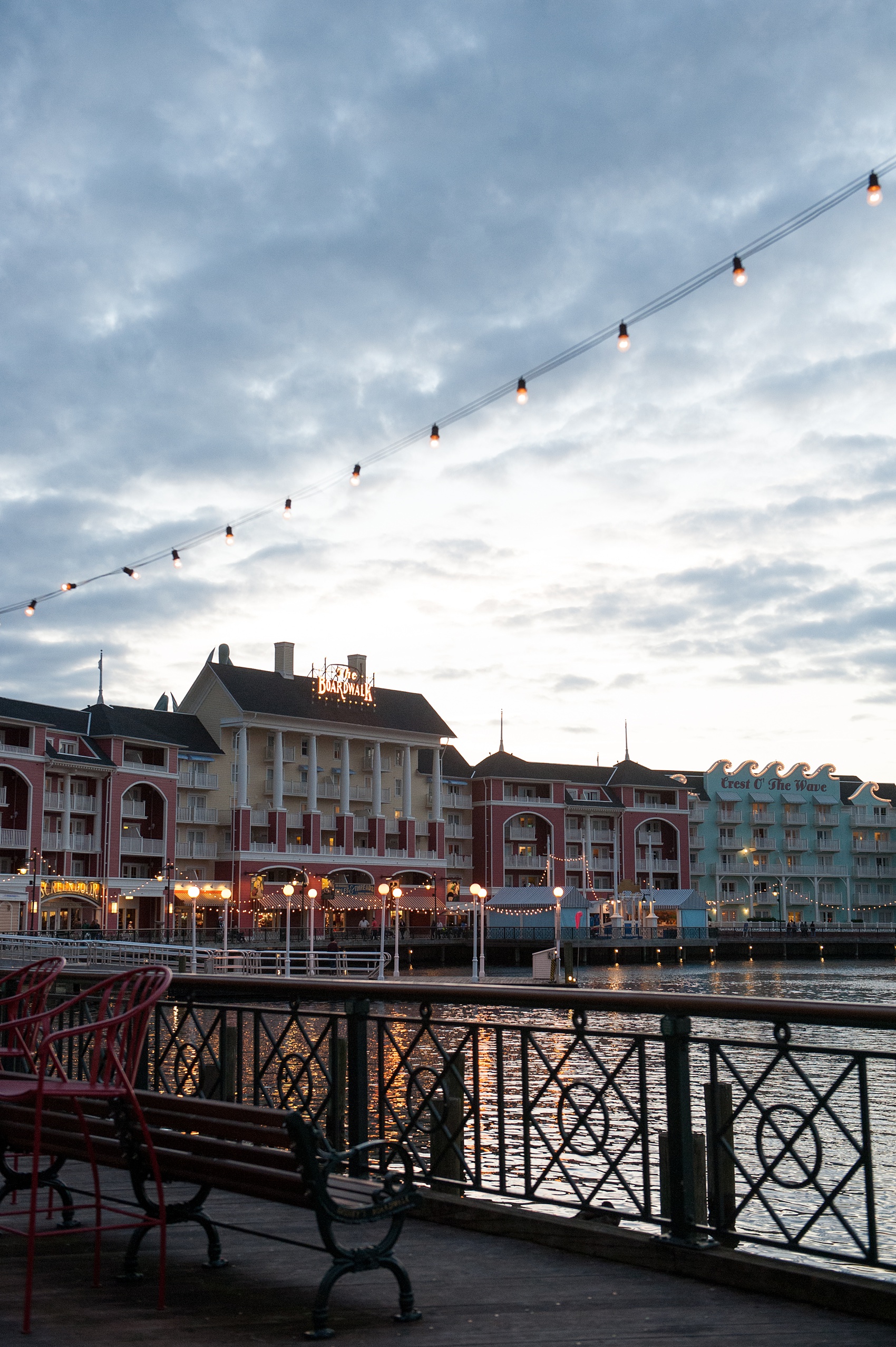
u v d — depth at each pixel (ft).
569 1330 16.19
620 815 346.95
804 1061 87.04
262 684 288.92
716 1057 19.25
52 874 235.61
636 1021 120.67
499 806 327.88
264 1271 19.24
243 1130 16.94
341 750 301.63
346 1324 16.44
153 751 262.67
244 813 273.75
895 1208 46.78
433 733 313.73
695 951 305.32
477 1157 22.59
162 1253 17.25
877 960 329.31
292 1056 25.11
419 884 309.63
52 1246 20.80
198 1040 89.40
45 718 241.96
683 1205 18.99
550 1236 20.62
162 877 258.57
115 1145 18.79
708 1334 16.01
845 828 398.42
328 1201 15.78
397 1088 52.80
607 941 285.64
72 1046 29.76
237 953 178.29
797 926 354.33
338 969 182.50
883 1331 16.06
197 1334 16.02
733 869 376.68
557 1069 21.18
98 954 154.81
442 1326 16.38
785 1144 17.99
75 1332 16.10
